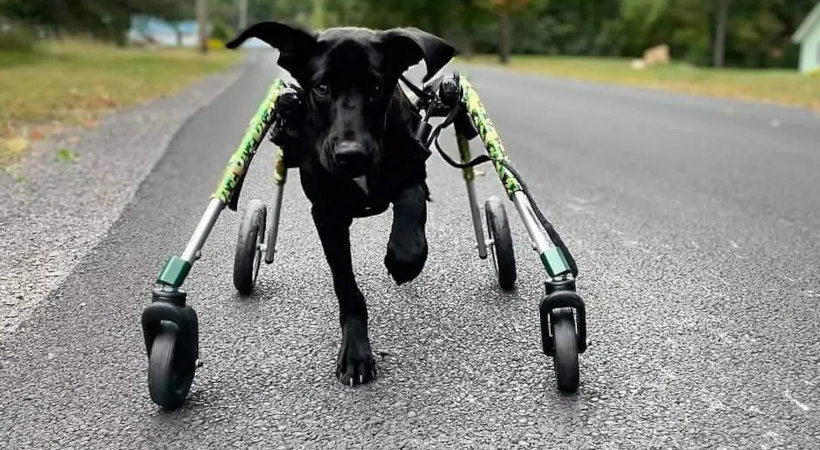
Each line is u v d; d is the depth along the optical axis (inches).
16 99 210.8
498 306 66.4
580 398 50.2
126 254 78.8
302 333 61.0
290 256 79.4
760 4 1056.8
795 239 87.7
